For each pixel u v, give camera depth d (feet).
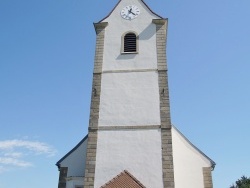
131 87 54.90
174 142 58.08
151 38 59.72
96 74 57.00
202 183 54.70
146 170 47.55
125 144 49.96
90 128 51.78
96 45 60.34
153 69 56.24
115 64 57.62
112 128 51.44
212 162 56.29
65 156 58.75
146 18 62.08
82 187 54.60
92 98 54.60
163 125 50.67
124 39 60.39
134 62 57.41
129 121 51.78
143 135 50.34
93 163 48.93
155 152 48.73
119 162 48.62
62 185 55.93
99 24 62.39
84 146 59.41
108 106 53.52
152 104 52.80
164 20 60.85
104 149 49.90
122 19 62.75
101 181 47.47
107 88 55.31
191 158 56.80
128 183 45.24
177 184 54.39
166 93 53.57
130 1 64.80
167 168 47.32
